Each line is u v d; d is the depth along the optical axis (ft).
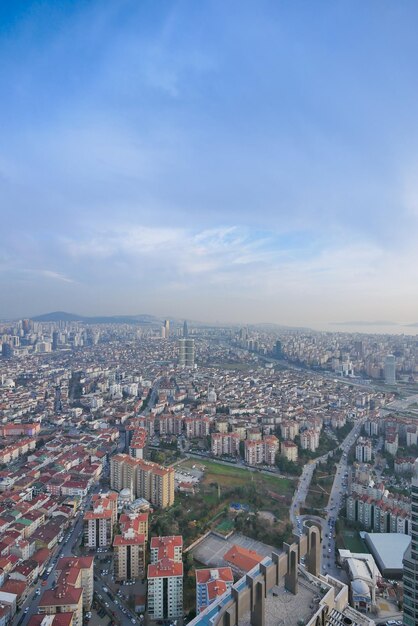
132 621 594.65
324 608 200.03
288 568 210.38
